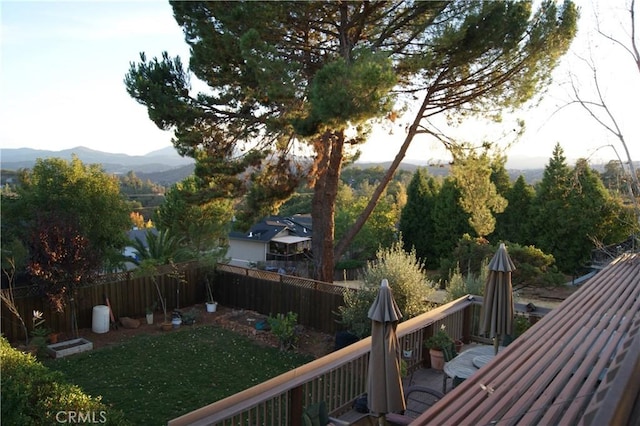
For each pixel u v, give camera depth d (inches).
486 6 374.3
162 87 446.6
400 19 405.7
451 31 368.8
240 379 365.7
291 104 381.1
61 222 429.7
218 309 577.3
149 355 416.2
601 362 120.3
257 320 522.3
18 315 404.2
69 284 423.8
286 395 205.3
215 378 366.6
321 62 425.4
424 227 1040.8
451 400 119.6
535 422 92.5
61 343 427.5
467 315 350.0
